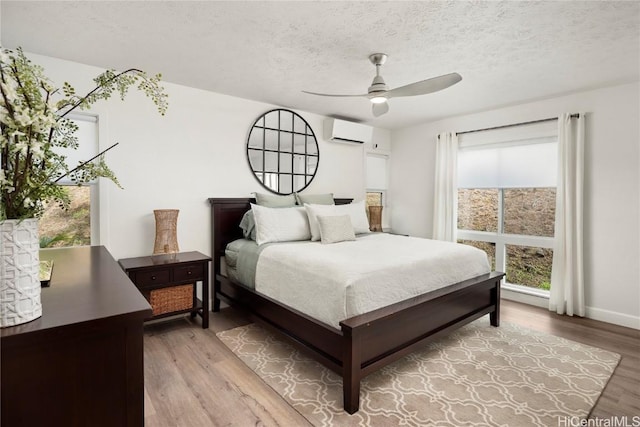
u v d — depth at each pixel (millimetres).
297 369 2314
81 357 947
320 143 4453
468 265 2898
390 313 2014
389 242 3232
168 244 3047
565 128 3439
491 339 2848
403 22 2072
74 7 1923
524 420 1789
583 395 2018
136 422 1022
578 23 2070
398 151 5246
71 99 1105
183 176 3320
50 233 2734
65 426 928
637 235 3107
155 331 2971
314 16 2012
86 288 1282
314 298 2182
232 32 2215
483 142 4223
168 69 2863
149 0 1858
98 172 1202
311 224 3373
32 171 998
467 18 2023
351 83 3180
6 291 886
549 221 3756
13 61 915
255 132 3801
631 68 2781
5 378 852
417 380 2193
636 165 3104
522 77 3000
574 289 3449
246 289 2896
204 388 2068
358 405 1875
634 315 3125
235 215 3604
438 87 2375
